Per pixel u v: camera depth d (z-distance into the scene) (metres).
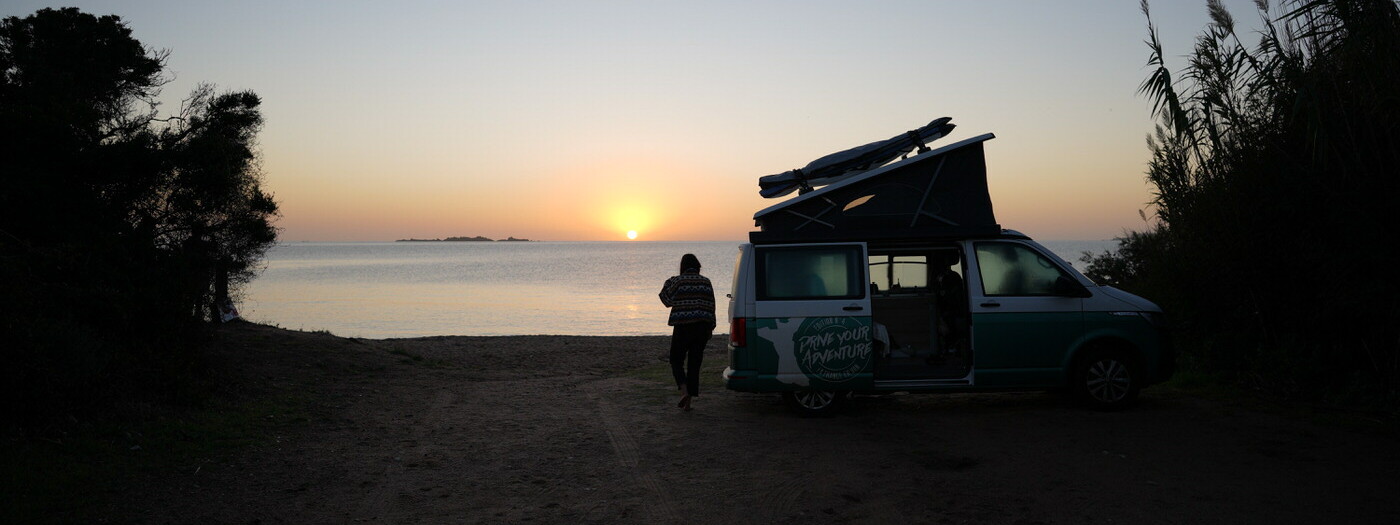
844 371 7.42
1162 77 8.30
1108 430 6.70
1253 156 8.11
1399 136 7.02
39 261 7.98
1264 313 8.70
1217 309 9.39
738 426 7.35
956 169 7.70
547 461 6.16
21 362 6.20
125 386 7.47
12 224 8.74
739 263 7.83
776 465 5.87
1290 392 8.05
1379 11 6.54
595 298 46.88
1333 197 7.27
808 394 7.64
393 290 55.25
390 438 7.03
